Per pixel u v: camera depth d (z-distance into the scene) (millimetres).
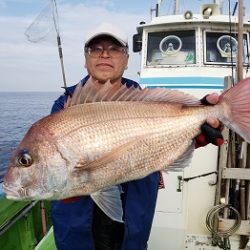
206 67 2143
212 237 1671
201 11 2230
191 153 923
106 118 853
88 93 871
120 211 849
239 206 1652
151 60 2254
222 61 2184
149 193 1094
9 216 1644
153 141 881
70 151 818
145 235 1104
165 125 894
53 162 817
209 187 1745
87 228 1064
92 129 838
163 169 895
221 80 2086
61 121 836
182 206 1702
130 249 1088
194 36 2213
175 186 1713
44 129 832
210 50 2197
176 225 1694
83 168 819
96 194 845
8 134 11508
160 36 2268
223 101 917
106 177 839
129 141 856
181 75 2139
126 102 884
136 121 872
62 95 1095
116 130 852
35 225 2004
